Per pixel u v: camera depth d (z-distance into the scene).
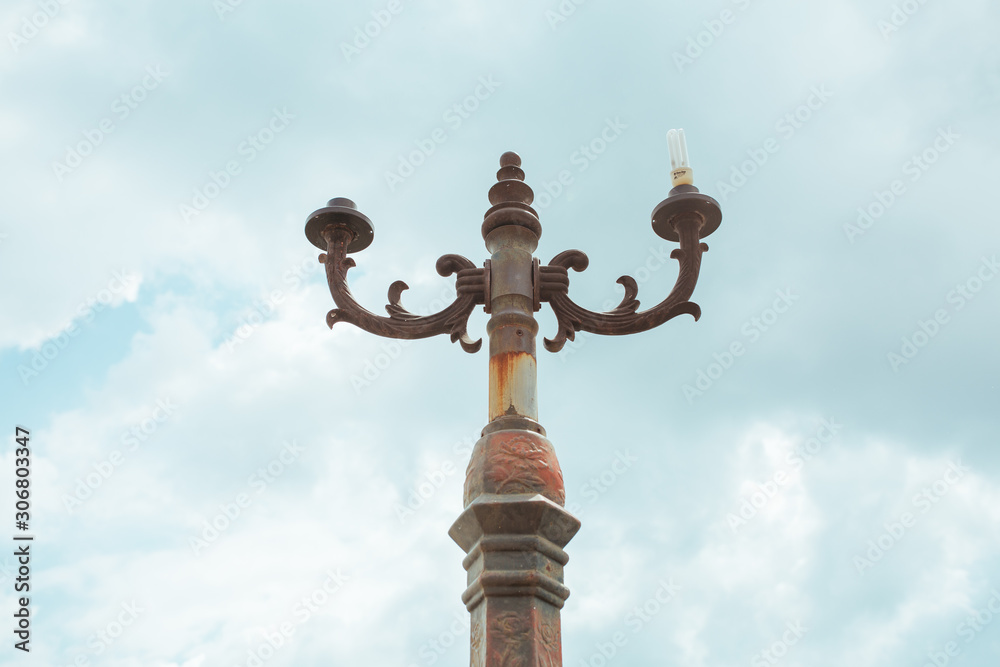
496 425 4.11
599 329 4.46
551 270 4.48
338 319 4.57
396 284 4.62
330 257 4.81
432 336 4.52
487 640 3.57
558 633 3.73
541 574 3.68
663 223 4.85
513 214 4.58
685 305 4.53
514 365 4.25
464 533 3.87
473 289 4.46
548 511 3.75
